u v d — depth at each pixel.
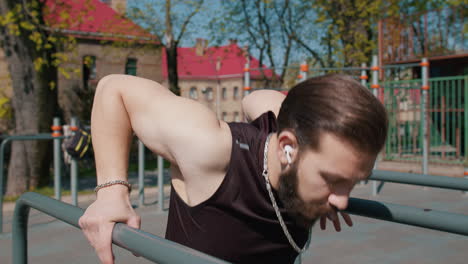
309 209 0.74
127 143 0.90
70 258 2.71
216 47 16.06
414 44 9.63
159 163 4.37
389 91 8.56
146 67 21.53
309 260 2.60
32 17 7.69
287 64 15.35
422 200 4.46
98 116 0.90
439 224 0.91
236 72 44.50
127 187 0.86
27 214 1.20
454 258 2.62
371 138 0.66
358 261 2.57
